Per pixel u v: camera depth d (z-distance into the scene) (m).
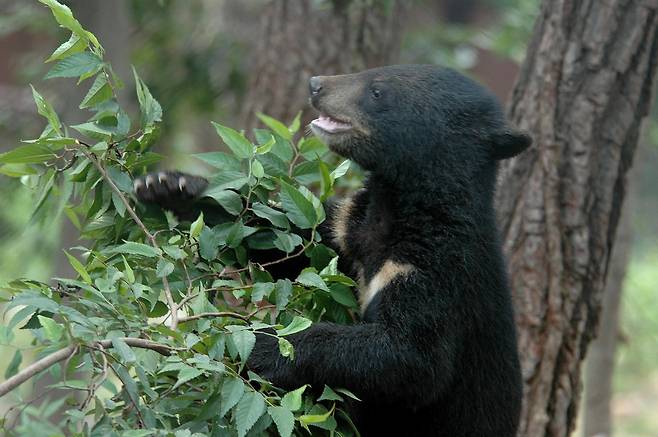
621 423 25.66
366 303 8.88
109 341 6.08
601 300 11.24
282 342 6.76
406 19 14.00
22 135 18.59
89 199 8.57
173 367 6.23
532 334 11.09
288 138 8.90
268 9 13.72
